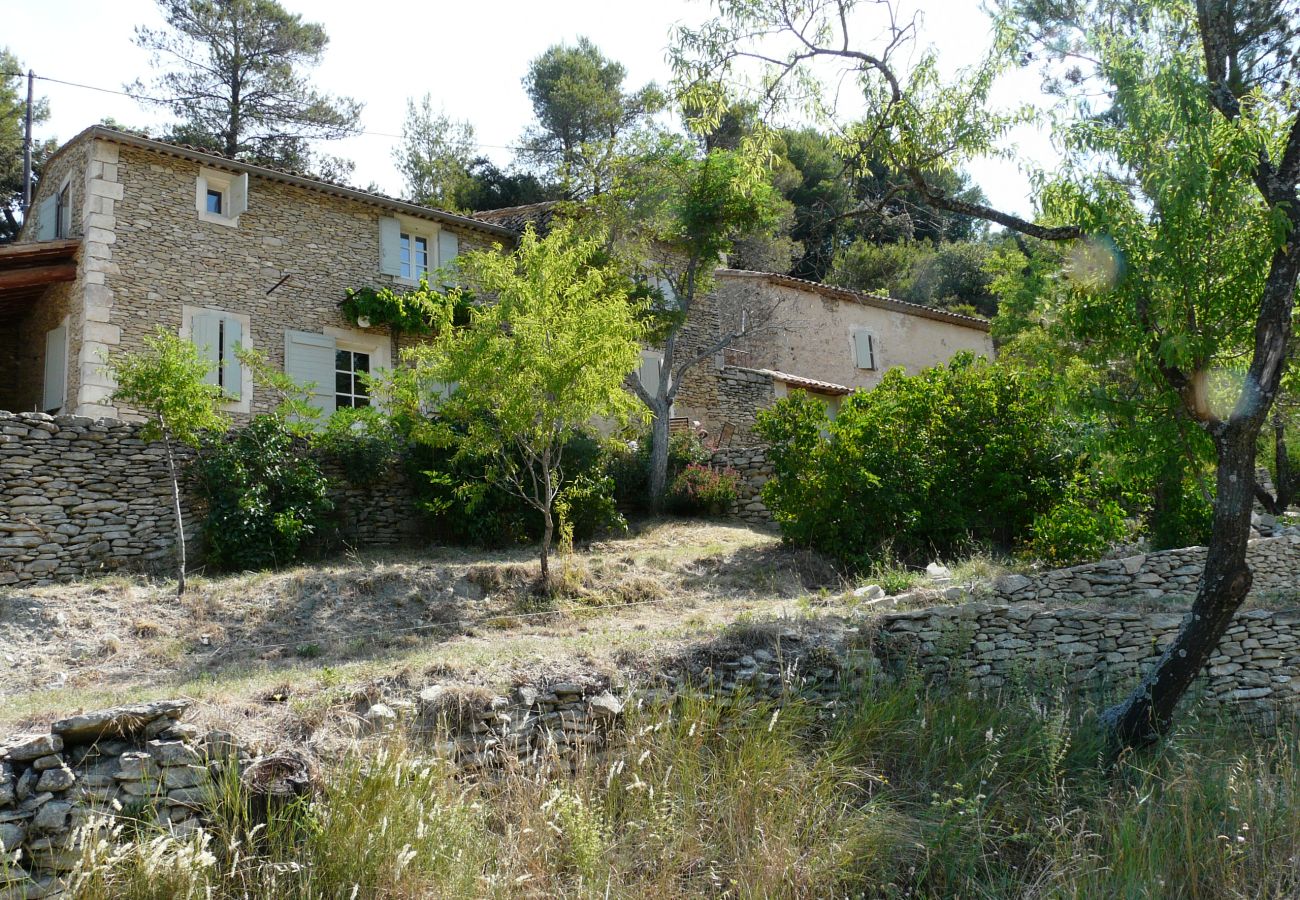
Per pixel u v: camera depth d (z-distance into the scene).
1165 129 6.95
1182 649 6.98
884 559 11.90
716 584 11.73
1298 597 10.27
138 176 14.34
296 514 11.87
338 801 4.77
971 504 12.82
